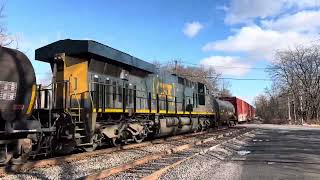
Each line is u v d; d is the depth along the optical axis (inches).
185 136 1098.7
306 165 547.8
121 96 764.0
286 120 3351.4
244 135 1228.5
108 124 703.7
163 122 954.1
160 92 970.7
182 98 1133.1
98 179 407.5
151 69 908.0
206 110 1371.8
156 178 426.9
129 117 802.8
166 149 700.7
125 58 764.6
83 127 623.8
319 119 3201.3
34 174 431.2
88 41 630.5
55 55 629.9
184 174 456.8
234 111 2049.7
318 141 1019.9
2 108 447.5
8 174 427.8
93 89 666.8
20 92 470.6
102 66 699.4
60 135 572.7
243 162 583.2
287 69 3501.5
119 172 454.0
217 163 572.7
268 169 511.5
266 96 4694.9
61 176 428.8
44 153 538.6
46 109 568.7
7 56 462.9
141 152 666.2
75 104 625.3
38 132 503.8
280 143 952.9
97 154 621.3
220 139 999.0
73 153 630.5
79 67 647.1
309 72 3398.1
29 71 488.4
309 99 3393.2
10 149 465.4
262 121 3745.1
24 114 478.6
